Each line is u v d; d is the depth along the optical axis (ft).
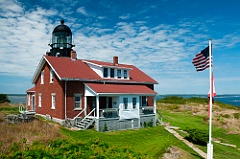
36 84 98.48
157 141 57.36
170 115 124.67
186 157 47.29
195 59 48.88
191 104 178.91
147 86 106.73
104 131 73.51
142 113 88.33
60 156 17.95
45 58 86.53
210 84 46.16
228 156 54.90
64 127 70.38
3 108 115.03
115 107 81.97
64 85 77.92
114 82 90.84
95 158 18.45
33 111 101.19
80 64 92.79
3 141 30.58
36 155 17.92
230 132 89.86
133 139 62.08
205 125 98.22
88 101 83.82
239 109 162.91
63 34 106.32
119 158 18.95
